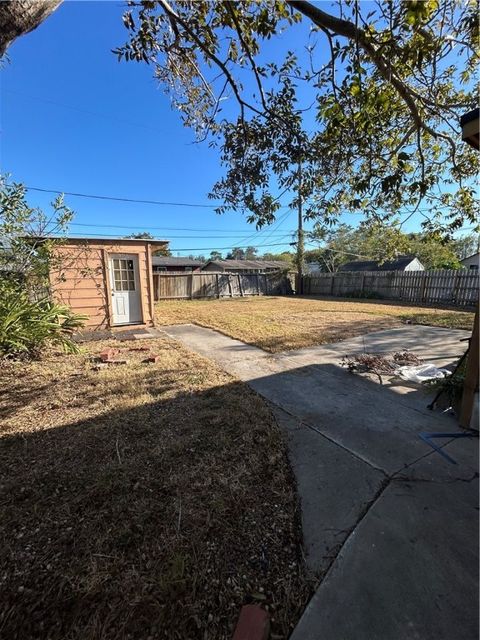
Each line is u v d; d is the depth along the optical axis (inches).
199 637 45.2
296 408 122.2
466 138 80.0
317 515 68.4
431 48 71.1
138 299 307.0
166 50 103.0
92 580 52.6
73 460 87.2
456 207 151.0
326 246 837.2
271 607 49.4
